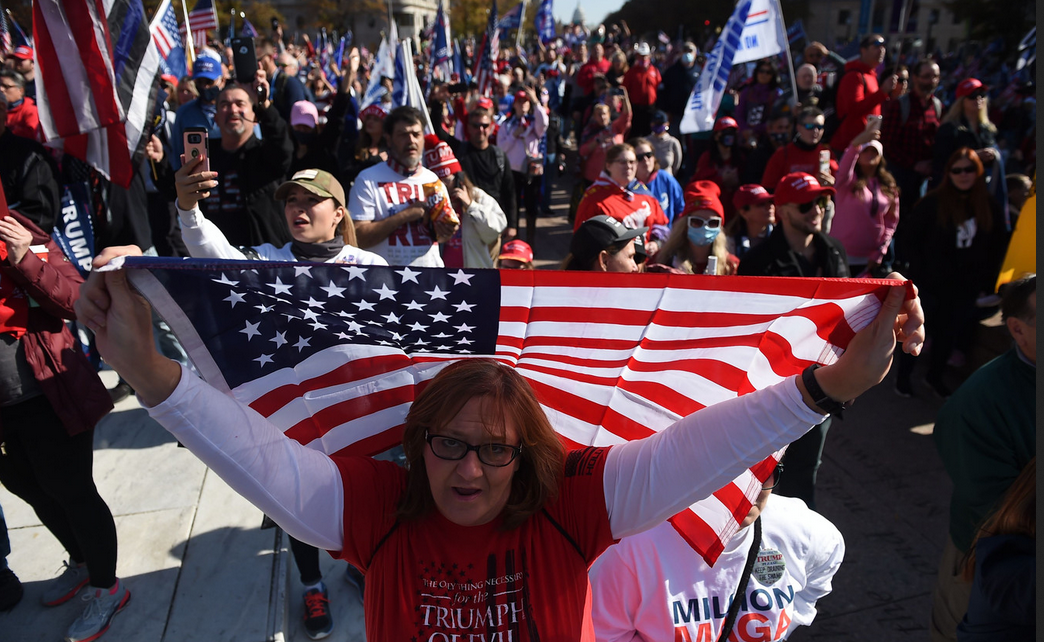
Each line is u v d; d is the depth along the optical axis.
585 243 3.02
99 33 3.31
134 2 3.38
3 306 2.48
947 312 4.97
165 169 4.76
